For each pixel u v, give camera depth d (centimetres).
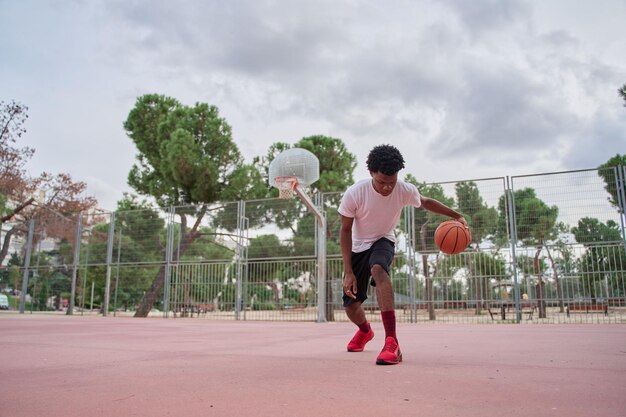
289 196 1126
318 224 1155
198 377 215
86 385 195
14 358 304
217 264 1301
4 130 1955
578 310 954
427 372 228
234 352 342
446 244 336
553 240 987
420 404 153
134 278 1461
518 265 1004
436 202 341
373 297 1134
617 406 148
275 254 1233
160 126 1886
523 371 231
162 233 1404
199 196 1812
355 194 311
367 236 320
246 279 1250
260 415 138
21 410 147
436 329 703
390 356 259
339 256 1170
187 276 1334
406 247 1090
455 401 158
